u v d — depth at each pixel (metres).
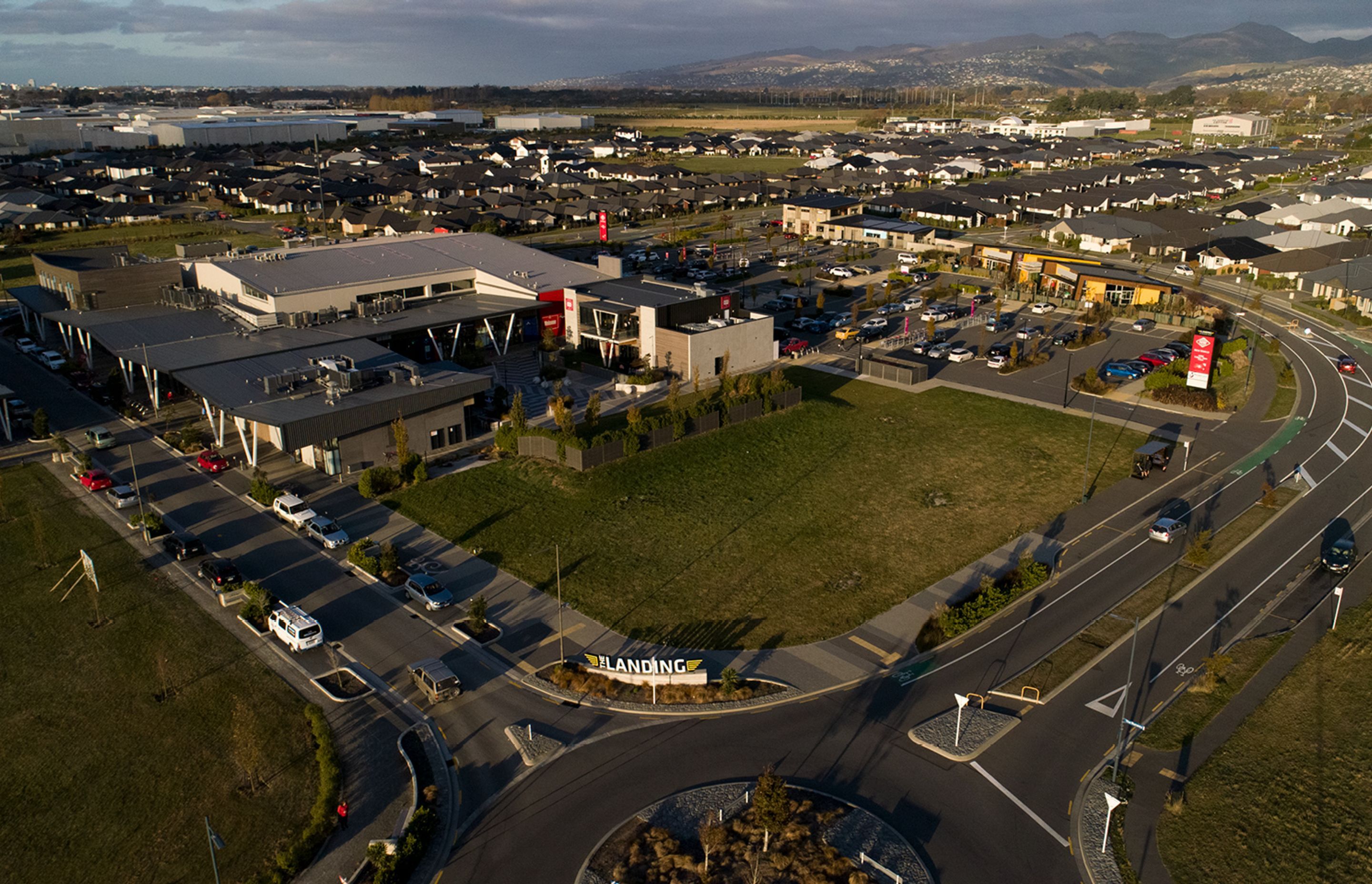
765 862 33.53
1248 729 41.50
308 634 46.28
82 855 34.03
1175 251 151.88
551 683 44.22
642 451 69.19
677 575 54.16
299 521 58.78
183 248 100.56
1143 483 68.06
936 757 39.44
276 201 194.38
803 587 53.22
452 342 92.06
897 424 78.56
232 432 75.00
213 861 32.28
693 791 37.31
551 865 33.56
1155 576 54.91
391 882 32.38
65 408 80.88
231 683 44.00
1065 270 126.00
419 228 164.88
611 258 105.12
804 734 40.88
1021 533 60.19
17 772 38.16
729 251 158.00
